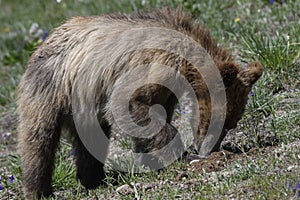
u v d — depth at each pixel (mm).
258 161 12969
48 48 14992
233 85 13930
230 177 12523
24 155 14852
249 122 15383
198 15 21062
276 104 15781
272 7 20688
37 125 14711
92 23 14719
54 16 26250
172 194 12344
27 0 30953
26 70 15156
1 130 19703
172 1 21625
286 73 16750
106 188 14133
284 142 13930
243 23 20250
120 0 23953
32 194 14797
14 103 20406
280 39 17500
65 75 14602
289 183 11578
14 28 26984
